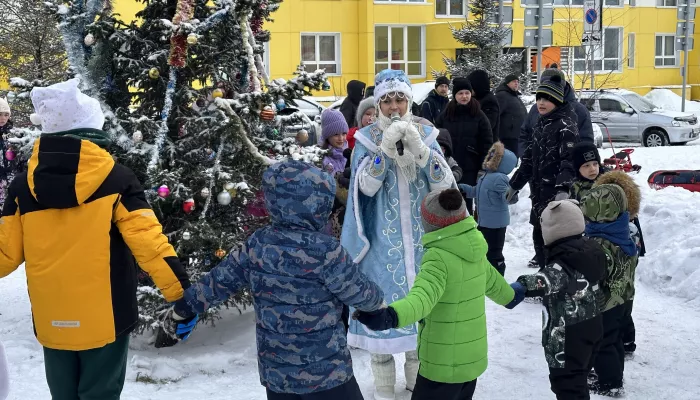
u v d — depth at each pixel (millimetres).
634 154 13945
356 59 27812
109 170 3268
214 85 5301
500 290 3754
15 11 12977
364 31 27531
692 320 5727
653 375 4719
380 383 4305
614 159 9984
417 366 4406
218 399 4289
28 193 3279
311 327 3018
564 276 3777
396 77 4273
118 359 3395
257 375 4672
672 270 6547
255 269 3062
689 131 19562
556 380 3938
